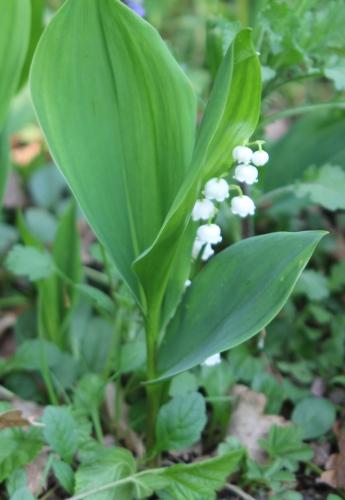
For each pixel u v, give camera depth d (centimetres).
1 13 42
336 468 45
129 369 45
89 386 46
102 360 50
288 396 49
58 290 49
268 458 45
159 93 37
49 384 46
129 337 50
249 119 36
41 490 43
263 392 48
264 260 37
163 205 39
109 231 39
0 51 43
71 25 36
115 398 47
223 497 44
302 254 36
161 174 39
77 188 37
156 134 38
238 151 36
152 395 42
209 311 39
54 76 37
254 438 46
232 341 36
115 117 38
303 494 45
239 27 45
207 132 34
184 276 40
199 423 42
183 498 39
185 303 40
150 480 40
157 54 36
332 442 47
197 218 38
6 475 41
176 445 42
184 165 38
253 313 36
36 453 41
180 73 37
